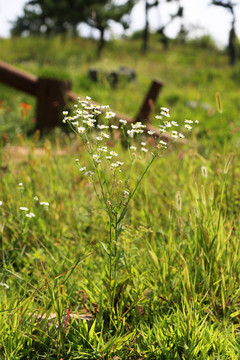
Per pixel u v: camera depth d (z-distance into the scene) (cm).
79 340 210
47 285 231
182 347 208
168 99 1307
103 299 244
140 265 282
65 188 404
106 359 205
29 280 277
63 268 282
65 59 2166
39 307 231
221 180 327
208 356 201
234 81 1992
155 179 396
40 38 2516
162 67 2308
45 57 2183
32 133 811
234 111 1088
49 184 399
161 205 364
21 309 216
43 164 425
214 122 801
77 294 257
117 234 223
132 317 238
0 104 943
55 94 811
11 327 207
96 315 234
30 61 2017
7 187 367
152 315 240
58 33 4328
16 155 498
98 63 1911
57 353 199
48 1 3400
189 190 360
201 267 258
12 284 276
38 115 828
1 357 195
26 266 291
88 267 291
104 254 302
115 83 1545
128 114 1083
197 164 401
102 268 288
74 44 2691
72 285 253
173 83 1930
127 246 270
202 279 261
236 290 248
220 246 265
